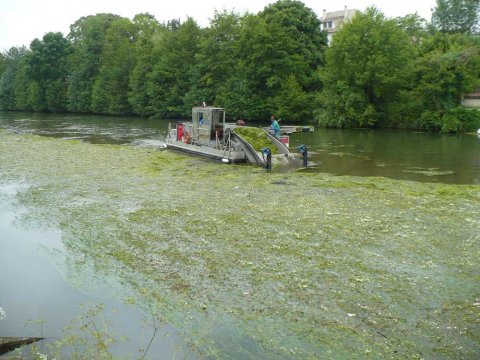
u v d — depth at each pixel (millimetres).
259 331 7219
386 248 10578
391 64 45594
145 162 23234
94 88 76250
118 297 8484
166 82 66250
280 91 54688
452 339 6906
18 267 9945
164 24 89750
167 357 6555
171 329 7328
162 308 8008
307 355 6590
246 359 6520
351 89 47938
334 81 50000
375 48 46188
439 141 33469
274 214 13383
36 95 85625
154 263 9992
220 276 9227
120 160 23922
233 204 14633
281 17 56531
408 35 51469
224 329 7301
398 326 7301
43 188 17359
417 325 7316
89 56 80688
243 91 56094
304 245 10805
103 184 17969
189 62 65000
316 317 7598
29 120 60844
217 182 18141
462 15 69312
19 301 8367
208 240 11289
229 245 10906
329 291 8500
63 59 87375
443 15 70250
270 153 20891
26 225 12883
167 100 64938
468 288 8578
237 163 22641
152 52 69250
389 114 46531
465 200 14789
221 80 60906
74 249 10969
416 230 11797
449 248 10547
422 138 35844
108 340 6973
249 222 12648
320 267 9555
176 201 15172
